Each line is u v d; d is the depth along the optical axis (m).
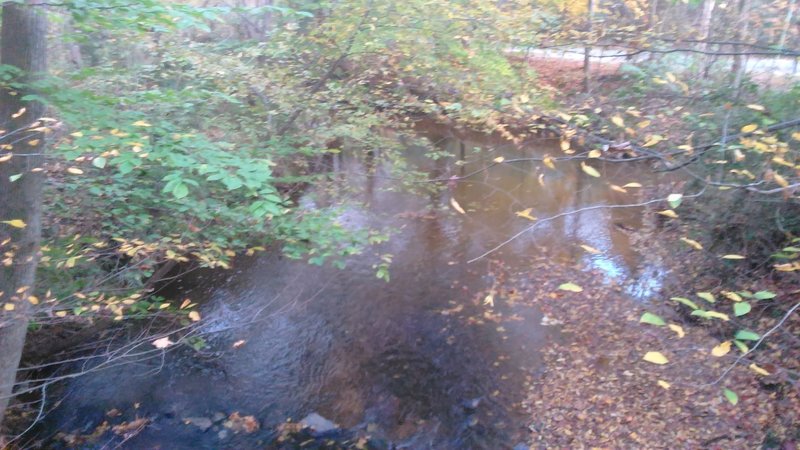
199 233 6.54
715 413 6.22
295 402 7.02
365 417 6.78
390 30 8.62
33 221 4.90
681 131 6.55
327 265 10.05
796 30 8.38
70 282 6.23
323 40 9.34
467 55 8.30
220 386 7.25
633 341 7.72
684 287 8.66
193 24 4.38
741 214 7.61
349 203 9.62
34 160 4.78
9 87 4.39
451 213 12.06
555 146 14.05
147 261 6.17
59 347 7.56
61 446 6.17
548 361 7.56
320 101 10.20
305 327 8.44
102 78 7.29
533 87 8.62
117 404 6.84
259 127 9.28
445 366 7.60
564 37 8.70
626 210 11.92
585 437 6.22
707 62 8.84
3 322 4.43
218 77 9.06
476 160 14.20
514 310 8.80
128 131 4.46
